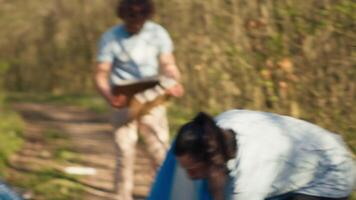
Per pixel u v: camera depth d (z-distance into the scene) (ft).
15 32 77.05
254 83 39.63
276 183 17.38
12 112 53.31
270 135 17.49
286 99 37.45
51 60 74.33
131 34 27.22
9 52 77.46
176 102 46.85
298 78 37.04
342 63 35.45
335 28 35.91
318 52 36.40
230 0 42.42
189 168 16.67
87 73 71.51
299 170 17.66
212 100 43.70
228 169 16.76
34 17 75.82
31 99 67.62
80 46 71.61
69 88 73.10
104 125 51.08
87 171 36.42
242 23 41.29
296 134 17.92
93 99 65.26
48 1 74.38
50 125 51.75
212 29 44.21
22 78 76.59
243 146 17.07
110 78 27.58
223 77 42.37
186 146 16.39
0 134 43.55
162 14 49.83
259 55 39.50
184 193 18.34
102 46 27.40
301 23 37.42
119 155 28.19
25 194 32.32
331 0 36.29
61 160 39.32
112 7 67.31
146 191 33.60
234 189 16.81
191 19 46.70
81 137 46.24
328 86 35.73
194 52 45.75
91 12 69.72
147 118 27.63
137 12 26.71
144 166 37.52
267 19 39.32
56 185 33.99
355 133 34.24
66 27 72.54
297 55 37.32
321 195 17.95
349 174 18.42
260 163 16.98
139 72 27.20
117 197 28.53
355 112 34.63
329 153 18.12
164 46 27.43
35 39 75.56
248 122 17.67
